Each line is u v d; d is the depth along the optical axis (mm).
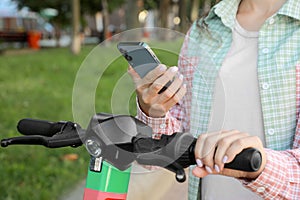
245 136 1096
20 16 28078
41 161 4484
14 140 1154
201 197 1628
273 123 1493
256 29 1612
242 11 1676
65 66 12688
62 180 4039
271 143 1499
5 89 8750
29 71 11508
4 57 15523
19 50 19094
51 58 15195
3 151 4746
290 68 1476
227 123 1559
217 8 1653
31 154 4676
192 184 1556
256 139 1096
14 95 8109
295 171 1189
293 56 1490
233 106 1557
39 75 10836
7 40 22531
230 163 1048
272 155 1180
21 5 27203
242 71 1561
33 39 21859
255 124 1533
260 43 1540
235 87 1562
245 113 1539
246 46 1601
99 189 1216
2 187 3846
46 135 1230
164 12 19438
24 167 4305
